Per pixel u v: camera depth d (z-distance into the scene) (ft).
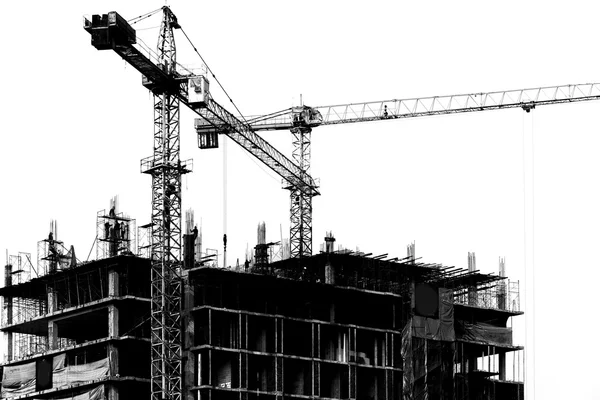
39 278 631.56
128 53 580.71
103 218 637.71
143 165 605.73
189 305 614.75
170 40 609.42
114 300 602.03
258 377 625.00
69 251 643.86
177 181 600.80
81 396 602.44
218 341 617.62
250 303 640.99
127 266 609.42
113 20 566.77
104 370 597.52
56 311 630.74
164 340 582.76
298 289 649.20
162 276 586.86
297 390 636.48
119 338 597.93
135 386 606.55
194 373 606.14
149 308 616.39
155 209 595.47
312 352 640.58
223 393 606.55
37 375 625.41
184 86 613.52
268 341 631.97
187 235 640.17
